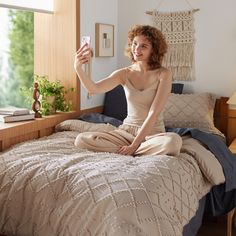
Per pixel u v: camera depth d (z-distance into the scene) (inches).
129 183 75.0
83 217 73.5
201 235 117.6
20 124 109.3
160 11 155.3
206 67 150.9
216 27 147.9
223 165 108.0
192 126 135.9
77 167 82.5
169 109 139.7
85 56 106.8
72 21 134.9
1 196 83.7
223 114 146.6
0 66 155.8
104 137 104.6
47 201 79.0
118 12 161.8
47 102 129.3
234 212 119.4
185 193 86.0
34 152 95.3
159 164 86.0
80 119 135.3
